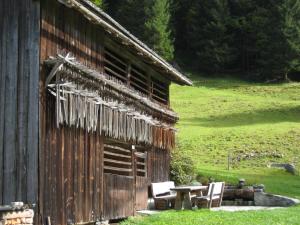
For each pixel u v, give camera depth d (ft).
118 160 68.03
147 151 77.36
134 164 69.82
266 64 288.92
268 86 264.93
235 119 190.08
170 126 86.63
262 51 296.10
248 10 327.26
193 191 79.82
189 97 229.04
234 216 63.31
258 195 86.69
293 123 182.50
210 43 304.30
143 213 68.74
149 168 78.02
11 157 47.73
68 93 51.01
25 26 48.60
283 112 202.18
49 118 48.75
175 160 98.02
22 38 48.57
